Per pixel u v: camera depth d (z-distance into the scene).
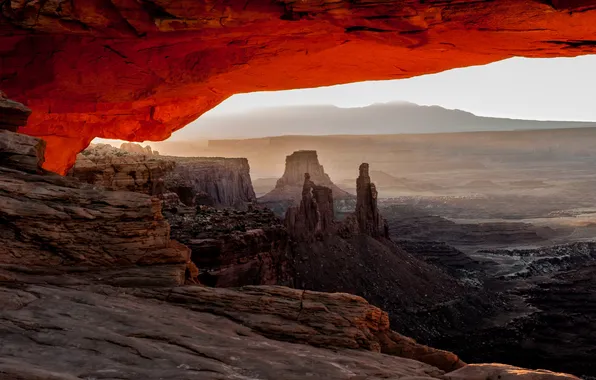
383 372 9.37
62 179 12.63
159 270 11.91
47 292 10.11
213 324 10.35
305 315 11.29
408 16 17.52
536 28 17.75
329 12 17.62
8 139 12.88
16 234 11.34
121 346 8.52
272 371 8.62
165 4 17.84
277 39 20.67
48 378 7.03
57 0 18.64
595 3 15.91
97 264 11.73
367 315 11.86
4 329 8.55
